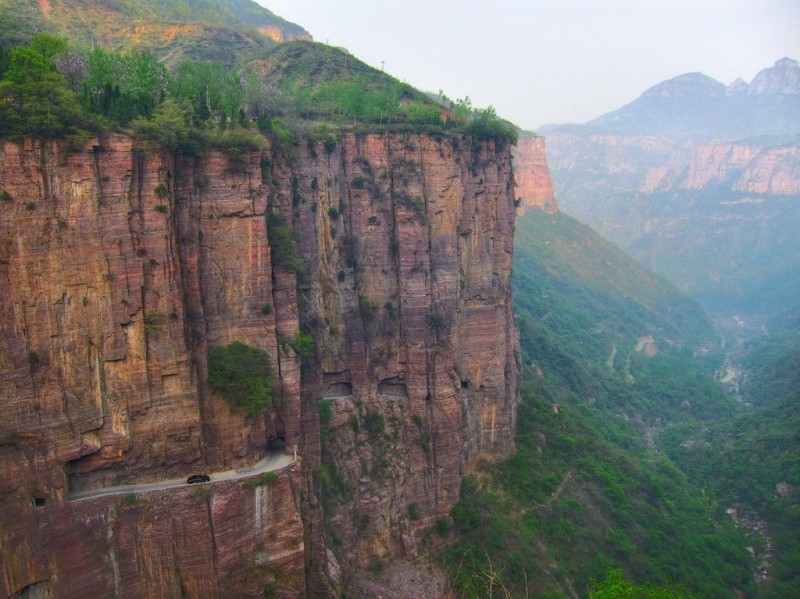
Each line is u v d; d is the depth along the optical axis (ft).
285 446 204.95
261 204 192.13
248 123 213.66
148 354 169.78
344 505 228.63
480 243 276.82
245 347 192.34
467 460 274.16
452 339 260.83
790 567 296.51
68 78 202.39
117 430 165.48
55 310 154.40
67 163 154.81
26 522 150.10
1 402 147.33
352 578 224.94
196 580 172.96
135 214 166.09
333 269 245.45
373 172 249.75
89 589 158.51
